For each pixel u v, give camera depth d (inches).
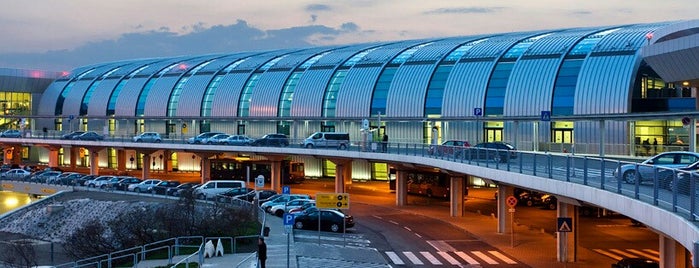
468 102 3316.9
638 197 969.5
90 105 4768.7
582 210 2551.7
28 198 3941.9
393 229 2214.6
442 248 1898.4
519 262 1710.1
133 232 1974.7
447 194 2979.8
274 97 3934.5
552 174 1360.7
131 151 4648.1
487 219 2434.8
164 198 2930.6
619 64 3004.4
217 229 1927.9
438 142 3383.4
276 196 2593.5
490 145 2236.7
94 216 2832.2
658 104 2920.8
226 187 2901.1
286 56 4266.7
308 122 3816.4
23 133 4495.6
